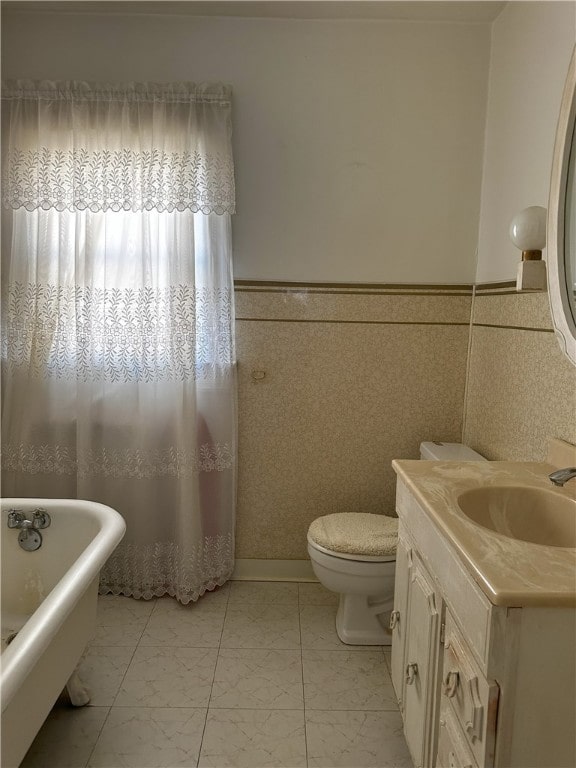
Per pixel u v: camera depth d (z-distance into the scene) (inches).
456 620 45.4
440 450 92.7
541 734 38.7
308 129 96.3
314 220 98.1
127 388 95.5
